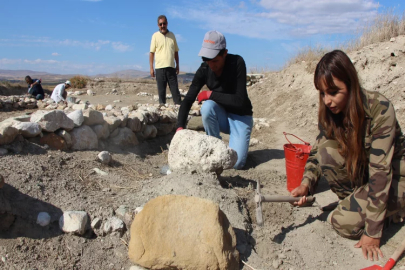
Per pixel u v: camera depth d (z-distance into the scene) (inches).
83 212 92.3
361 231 93.1
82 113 140.7
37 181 101.6
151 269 80.2
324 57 83.6
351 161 90.4
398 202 91.5
